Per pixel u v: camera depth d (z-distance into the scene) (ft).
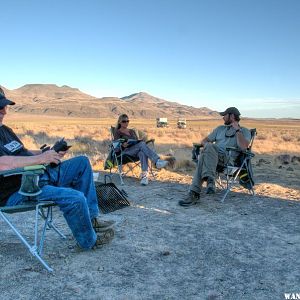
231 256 14.32
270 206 21.27
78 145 51.11
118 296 11.32
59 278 12.32
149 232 16.74
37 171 12.46
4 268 12.94
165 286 11.98
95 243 14.53
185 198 21.24
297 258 14.28
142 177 26.43
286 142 87.25
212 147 21.15
